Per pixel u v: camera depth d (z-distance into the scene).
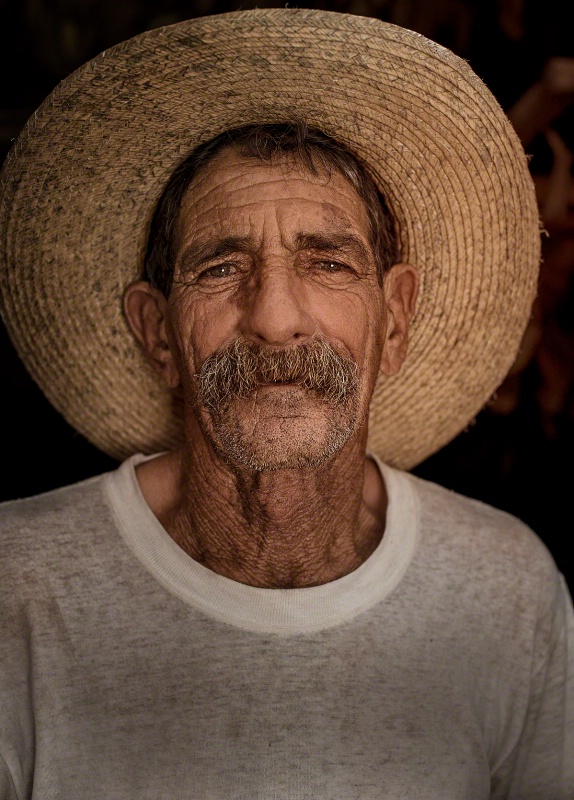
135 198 1.27
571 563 2.13
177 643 1.19
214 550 1.25
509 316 1.39
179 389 1.43
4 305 1.32
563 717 1.40
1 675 1.21
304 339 1.14
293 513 1.20
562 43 2.17
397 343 1.35
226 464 1.18
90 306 1.36
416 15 2.21
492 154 1.21
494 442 2.19
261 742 1.14
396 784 1.16
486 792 1.26
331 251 1.18
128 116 1.15
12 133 2.51
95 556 1.24
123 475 1.31
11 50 2.50
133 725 1.16
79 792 1.14
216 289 1.18
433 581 1.30
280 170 1.17
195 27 1.01
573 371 2.08
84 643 1.19
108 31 2.51
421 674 1.24
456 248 1.32
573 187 2.06
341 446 1.15
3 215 1.21
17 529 1.26
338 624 1.21
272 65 1.08
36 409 2.53
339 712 1.17
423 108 1.15
